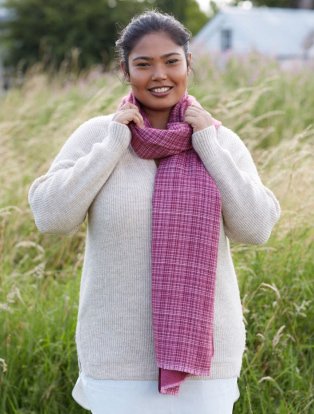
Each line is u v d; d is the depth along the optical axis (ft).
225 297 8.52
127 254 8.32
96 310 8.44
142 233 8.32
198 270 8.20
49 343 12.10
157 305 8.18
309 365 12.13
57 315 12.80
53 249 16.08
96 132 8.98
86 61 89.56
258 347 11.94
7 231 15.98
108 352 8.36
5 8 96.07
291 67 30.60
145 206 8.35
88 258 8.65
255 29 105.60
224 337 8.46
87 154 8.83
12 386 11.84
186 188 8.30
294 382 11.60
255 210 8.40
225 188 8.34
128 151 8.63
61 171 8.66
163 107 8.68
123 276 8.33
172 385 8.12
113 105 19.17
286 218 13.75
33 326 12.50
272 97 24.58
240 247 13.75
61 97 28.58
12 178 18.04
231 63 31.91
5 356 12.09
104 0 93.40
